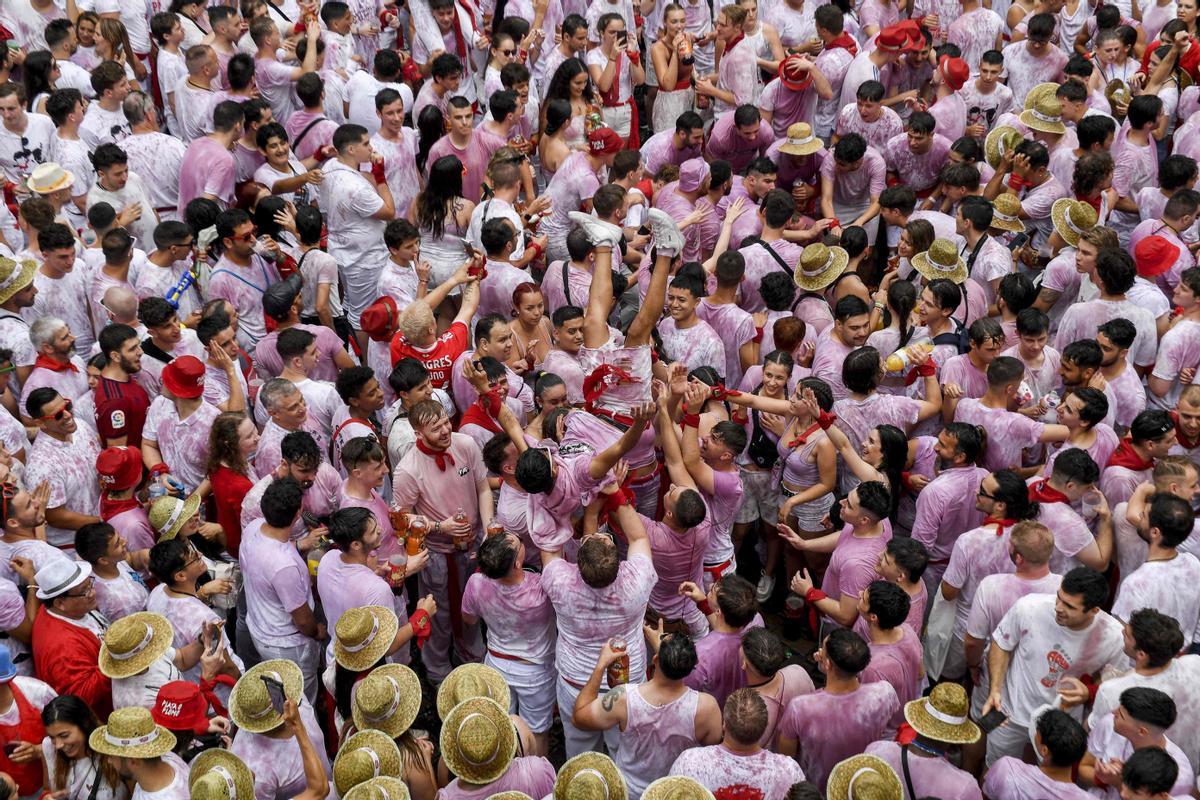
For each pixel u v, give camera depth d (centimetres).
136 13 1216
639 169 943
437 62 1094
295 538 671
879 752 496
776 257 876
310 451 637
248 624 625
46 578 556
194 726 505
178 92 1035
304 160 1025
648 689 528
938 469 707
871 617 552
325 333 787
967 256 863
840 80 1141
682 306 757
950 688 487
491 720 484
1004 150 959
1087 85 1100
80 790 509
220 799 449
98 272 812
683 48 1146
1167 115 1095
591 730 564
